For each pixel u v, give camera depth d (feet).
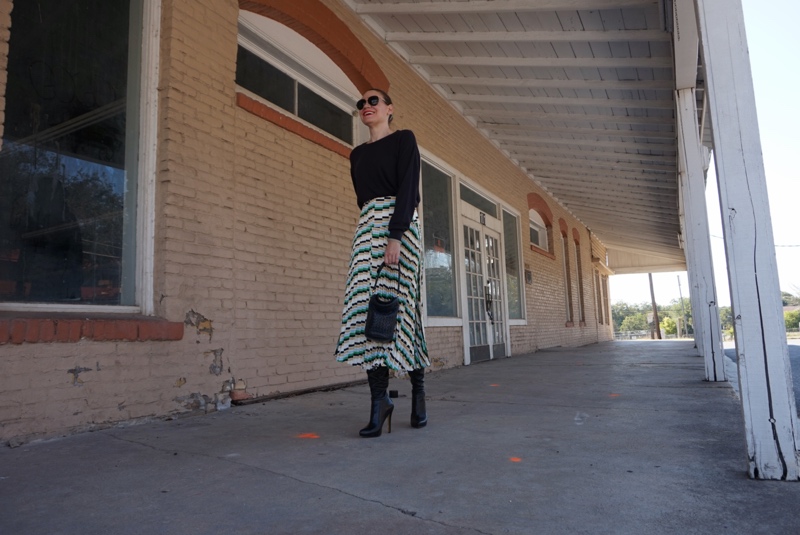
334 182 18.24
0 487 6.70
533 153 35.17
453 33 21.16
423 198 24.97
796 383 17.95
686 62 16.24
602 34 18.99
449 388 16.47
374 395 9.44
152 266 12.20
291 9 16.57
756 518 5.32
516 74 23.99
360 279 9.28
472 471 7.11
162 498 6.22
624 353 33.63
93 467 7.61
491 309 31.12
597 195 43.93
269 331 14.97
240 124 14.61
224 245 13.71
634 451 8.03
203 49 13.57
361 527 5.30
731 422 10.09
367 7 20.42
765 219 6.73
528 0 17.83
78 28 11.69
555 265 46.11
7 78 10.38
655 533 5.04
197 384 12.55
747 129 6.89
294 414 12.16
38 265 10.55
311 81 18.67
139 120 12.60
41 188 10.73
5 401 9.05
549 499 5.99
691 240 17.70
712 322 17.04
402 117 23.45
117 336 10.69
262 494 6.31
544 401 13.28
